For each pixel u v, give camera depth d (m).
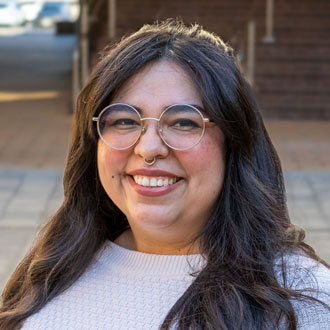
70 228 1.85
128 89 1.60
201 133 1.57
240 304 1.49
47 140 9.48
